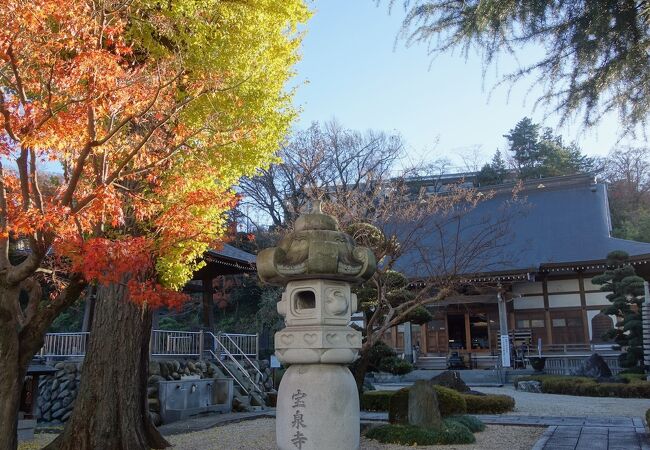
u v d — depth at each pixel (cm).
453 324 3338
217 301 3278
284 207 2436
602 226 3250
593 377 2248
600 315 2945
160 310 3256
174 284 853
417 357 3173
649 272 2345
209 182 832
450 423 1073
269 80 965
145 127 777
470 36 658
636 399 1834
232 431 1231
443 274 1386
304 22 1081
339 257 623
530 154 4769
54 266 954
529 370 2708
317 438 594
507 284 2830
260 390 1788
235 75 871
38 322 656
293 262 625
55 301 671
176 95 786
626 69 609
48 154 631
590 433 1084
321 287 632
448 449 977
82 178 720
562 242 3212
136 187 768
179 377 1527
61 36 608
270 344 3081
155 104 718
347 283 654
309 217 675
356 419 622
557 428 1155
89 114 618
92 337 968
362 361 1206
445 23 678
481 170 4575
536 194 3575
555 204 3472
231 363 1820
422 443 1004
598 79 619
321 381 609
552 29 621
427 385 1089
